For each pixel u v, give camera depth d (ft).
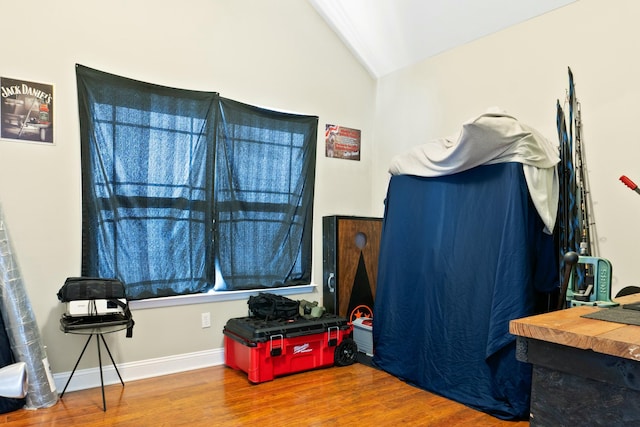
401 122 13.78
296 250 12.63
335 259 12.77
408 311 10.36
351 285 13.03
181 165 10.62
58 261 9.25
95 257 9.53
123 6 9.98
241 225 11.61
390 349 10.72
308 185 12.89
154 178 10.27
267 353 9.95
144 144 10.15
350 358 11.37
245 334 10.18
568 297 5.96
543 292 8.71
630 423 3.21
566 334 3.51
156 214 10.30
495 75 11.24
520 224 8.22
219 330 11.26
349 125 14.01
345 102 13.91
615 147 9.00
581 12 9.61
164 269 10.38
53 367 9.15
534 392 3.84
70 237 9.37
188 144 10.72
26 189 8.95
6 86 8.74
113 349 9.82
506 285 8.18
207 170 11.00
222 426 7.74
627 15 8.91
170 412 8.29
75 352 9.38
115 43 9.88
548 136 10.14
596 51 9.35
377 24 12.85
